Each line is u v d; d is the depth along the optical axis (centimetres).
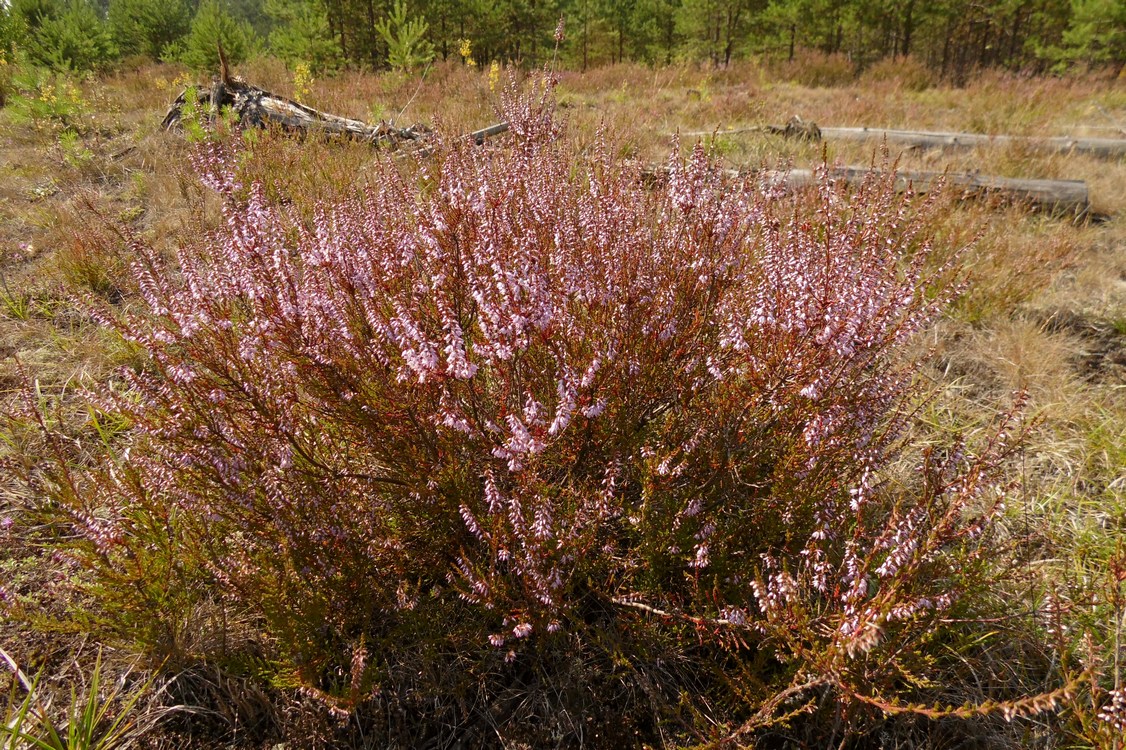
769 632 214
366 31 2170
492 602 230
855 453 251
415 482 251
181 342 242
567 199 320
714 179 312
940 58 3198
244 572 233
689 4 2886
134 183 642
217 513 234
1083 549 289
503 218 271
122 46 2681
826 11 2586
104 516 278
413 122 833
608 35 3109
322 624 232
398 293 264
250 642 248
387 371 262
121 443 332
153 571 231
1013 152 783
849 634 186
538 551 219
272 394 240
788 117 1028
